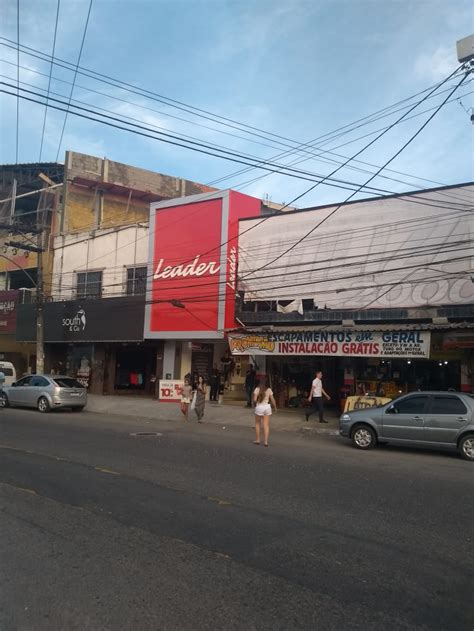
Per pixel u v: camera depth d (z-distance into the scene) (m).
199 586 4.34
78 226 32.22
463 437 11.45
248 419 18.64
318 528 5.97
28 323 29.94
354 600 4.14
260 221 21.16
